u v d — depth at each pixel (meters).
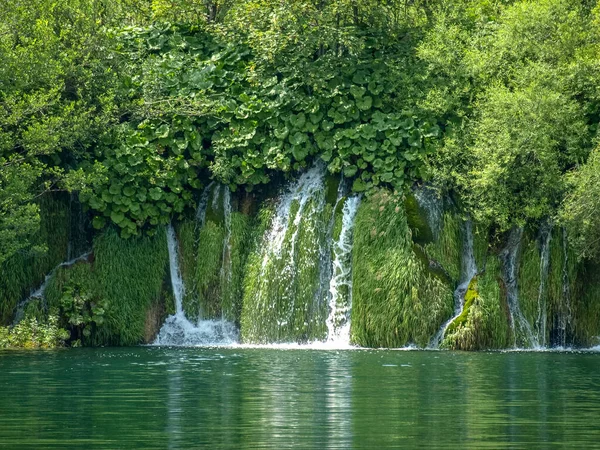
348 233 58.56
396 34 64.81
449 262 56.78
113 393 33.25
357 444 23.59
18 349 53.53
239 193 61.62
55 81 57.28
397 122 59.72
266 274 58.81
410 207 57.28
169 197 59.94
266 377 38.53
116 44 62.00
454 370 41.81
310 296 58.25
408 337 54.97
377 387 35.00
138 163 59.06
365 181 59.44
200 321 59.56
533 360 47.38
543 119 56.69
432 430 25.64
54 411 28.97
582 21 61.62
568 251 57.06
